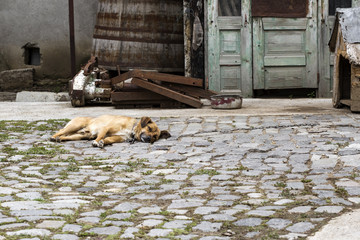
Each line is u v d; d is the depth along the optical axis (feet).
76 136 28.60
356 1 41.45
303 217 15.75
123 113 35.29
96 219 15.87
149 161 23.86
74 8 49.24
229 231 14.74
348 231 14.43
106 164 23.38
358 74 32.71
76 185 19.97
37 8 49.80
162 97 37.58
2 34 50.16
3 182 20.06
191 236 14.46
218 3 41.78
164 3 43.57
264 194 18.35
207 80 42.22
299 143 25.96
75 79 38.65
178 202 17.58
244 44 41.93
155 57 43.57
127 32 43.24
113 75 44.88
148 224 15.38
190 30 42.24
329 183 19.42
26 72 50.08
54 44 49.98
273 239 14.12
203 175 21.27
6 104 40.73
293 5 41.70
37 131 30.42
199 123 31.65
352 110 33.19
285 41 41.96
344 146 24.91
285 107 36.83
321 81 42.11
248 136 27.99
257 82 42.11
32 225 15.17
